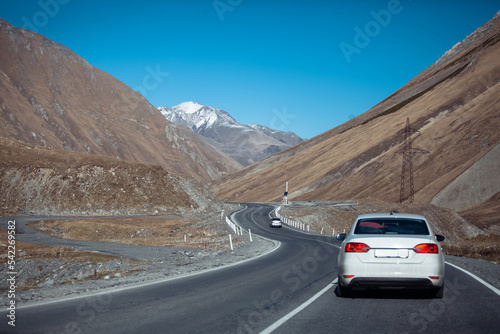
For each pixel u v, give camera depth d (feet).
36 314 27.50
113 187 255.91
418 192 373.61
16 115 641.81
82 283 42.83
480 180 340.18
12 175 234.17
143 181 268.41
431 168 409.69
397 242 30.32
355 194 438.40
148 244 128.26
